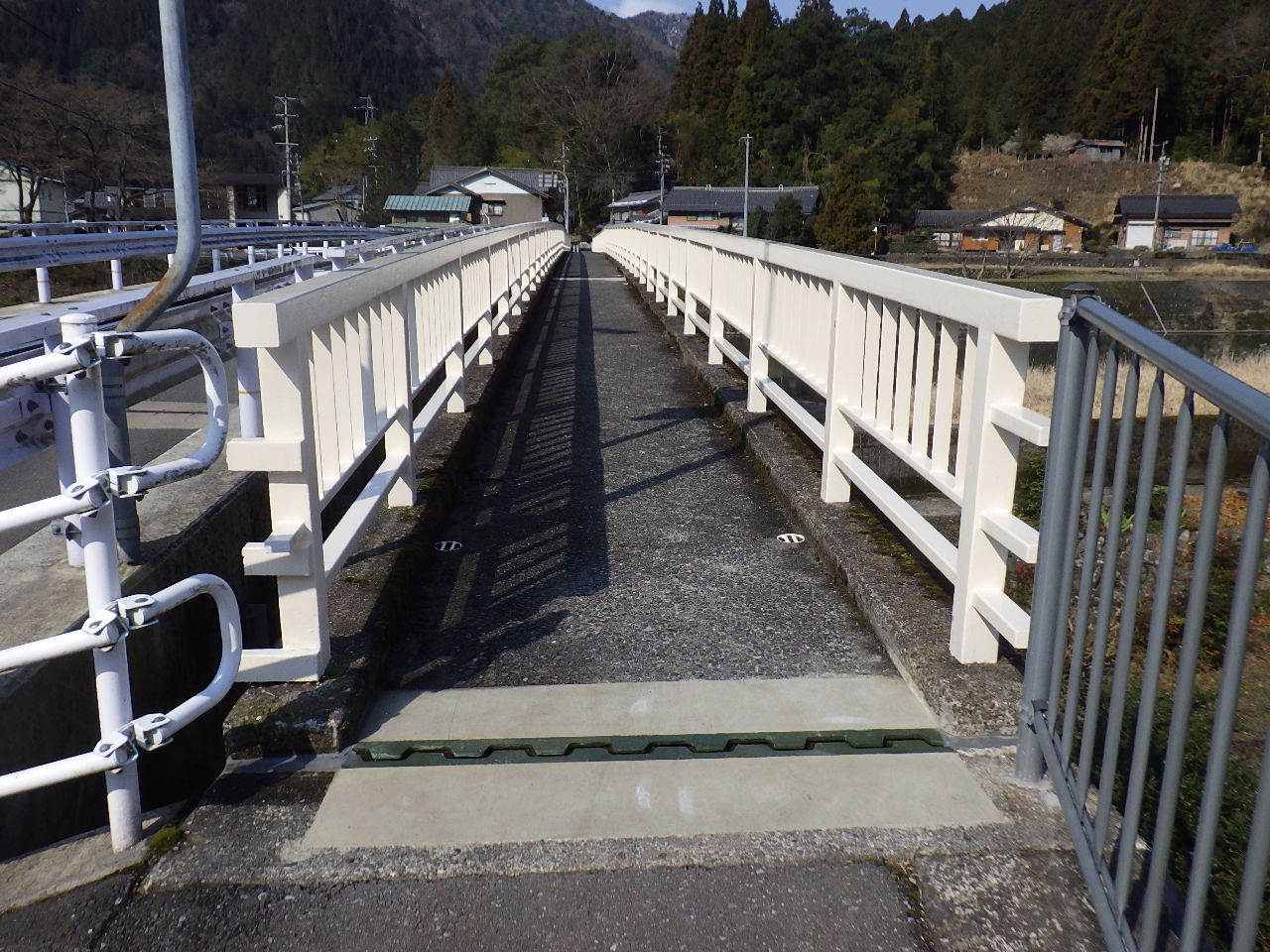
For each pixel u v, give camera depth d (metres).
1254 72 111.81
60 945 1.72
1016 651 2.84
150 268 29.47
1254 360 32.59
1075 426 2.04
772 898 1.83
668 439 5.80
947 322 2.79
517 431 6.01
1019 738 2.22
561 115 108.75
